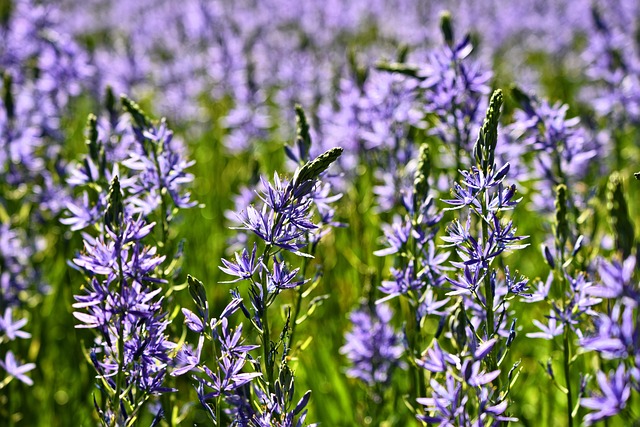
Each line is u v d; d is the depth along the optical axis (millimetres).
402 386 2059
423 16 5441
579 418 1923
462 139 1879
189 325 1554
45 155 2592
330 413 2051
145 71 3604
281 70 3463
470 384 1464
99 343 1614
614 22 4617
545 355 2127
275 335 2258
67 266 2082
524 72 4156
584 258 1868
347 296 2369
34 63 2896
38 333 2137
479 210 1563
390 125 2102
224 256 2510
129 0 6629
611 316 1390
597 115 3100
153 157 1718
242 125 3102
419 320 1710
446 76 1878
